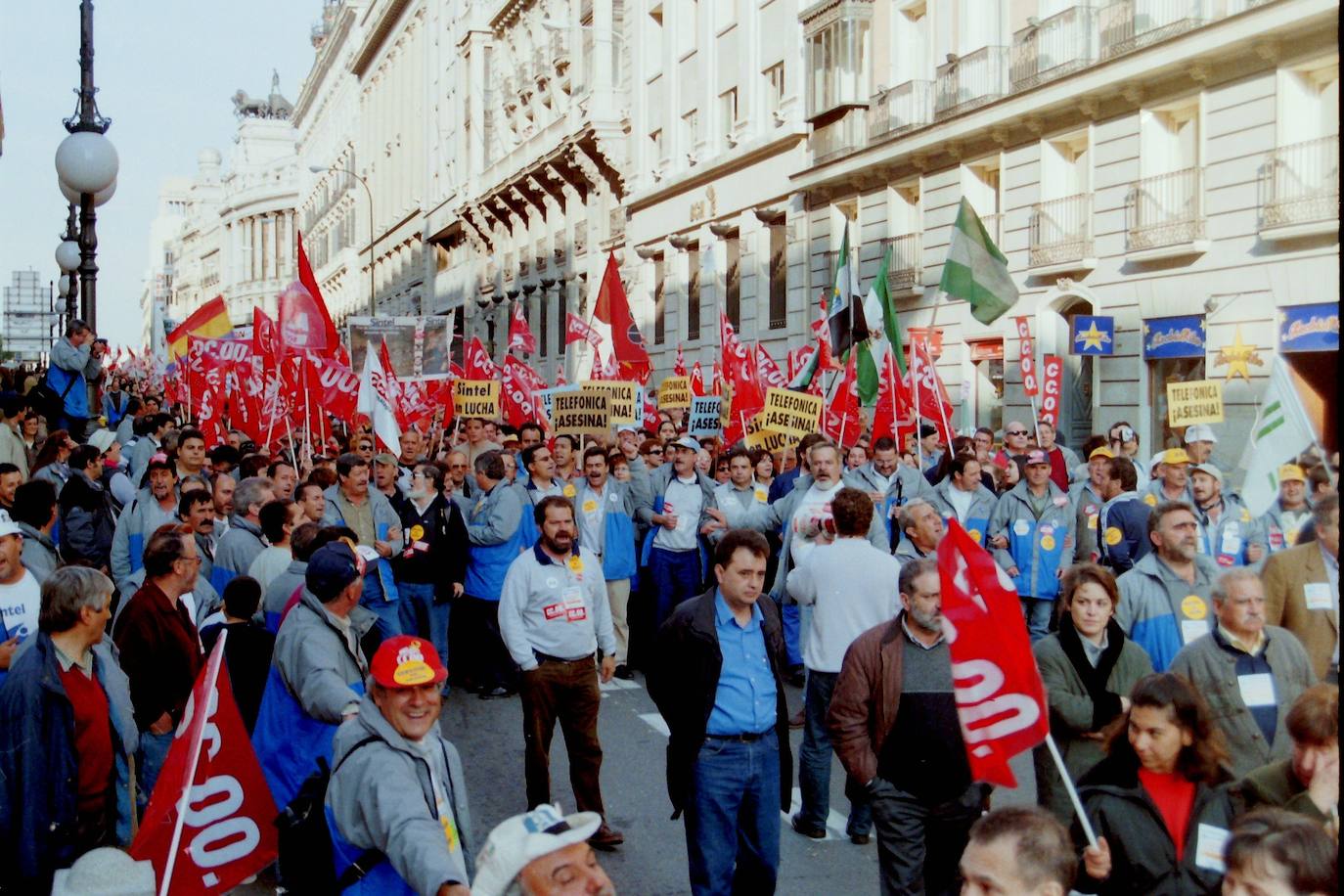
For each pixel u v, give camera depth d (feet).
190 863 15.39
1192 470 29.60
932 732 17.85
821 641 24.61
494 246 181.47
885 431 45.06
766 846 19.51
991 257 44.55
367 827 13.76
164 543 21.76
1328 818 13.85
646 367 61.16
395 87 246.27
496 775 29.89
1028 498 36.52
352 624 24.18
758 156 101.30
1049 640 18.47
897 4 83.61
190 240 493.36
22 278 231.50
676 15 118.01
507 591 24.77
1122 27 63.36
